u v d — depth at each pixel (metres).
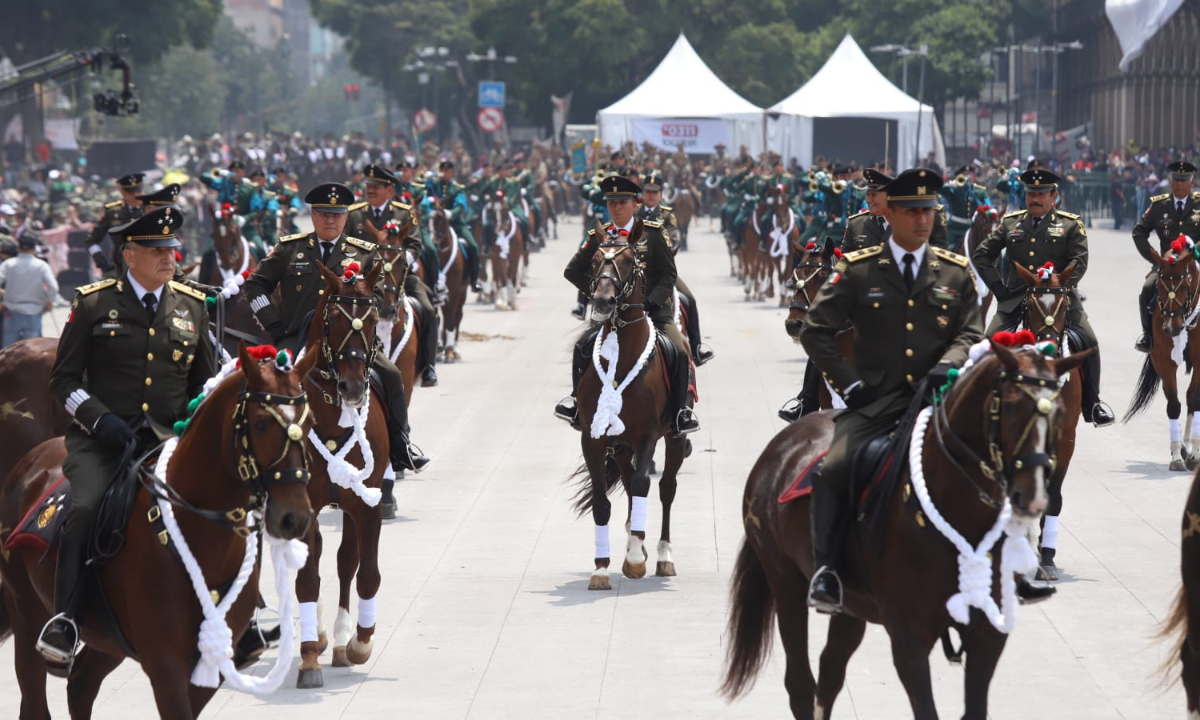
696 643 17.34
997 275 22.52
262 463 11.05
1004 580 11.41
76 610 12.18
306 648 16.12
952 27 132.50
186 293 13.40
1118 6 78.44
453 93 175.25
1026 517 10.70
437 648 17.39
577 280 20.92
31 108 119.12
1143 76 116.62
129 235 12.86
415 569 21.00
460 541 22.61
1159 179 88.06
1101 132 126.25
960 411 11.46
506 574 20.69
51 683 16.64
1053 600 18.89
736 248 66.50
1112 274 63.66
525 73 143.25
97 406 12.59
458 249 42.69
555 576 20.55
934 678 16.05
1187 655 13.65
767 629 14.20
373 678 16.34
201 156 131.62
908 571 11.73
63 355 12.86
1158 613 18.25
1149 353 27.00
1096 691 15.48
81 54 64.69
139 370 12.99
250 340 19.33
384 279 19.44
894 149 104.75
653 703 15.29
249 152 117.50
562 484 26.52
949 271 12.78
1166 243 27.28
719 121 105.69
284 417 11.02
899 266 12.77
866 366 12.89
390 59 179.75
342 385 16.31
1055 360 10.98
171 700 11.89
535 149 117.75
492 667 16.62
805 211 57.75
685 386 20.55
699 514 23.97
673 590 19.69
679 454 20.84
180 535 11.80
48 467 13.59
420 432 31.77
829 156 105.75
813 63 141.25
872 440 12.52
